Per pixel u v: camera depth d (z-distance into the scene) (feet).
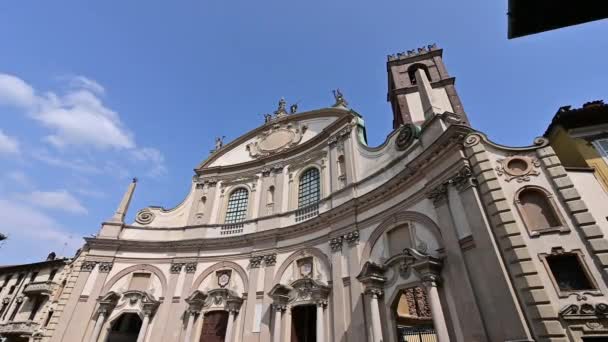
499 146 43.14
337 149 75.66
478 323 36.09
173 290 72.54
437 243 45.80
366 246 56.70
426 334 65.10
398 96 81.56
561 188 37.52
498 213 38.04
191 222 85.40
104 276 74.23
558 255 33.81
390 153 62.28
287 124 93.66
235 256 74.49
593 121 46.62
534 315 31.45
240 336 63.10
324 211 68.59
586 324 29.81
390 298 48.29
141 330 67.05
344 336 51.52
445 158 47.78
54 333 65.77
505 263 35.76
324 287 58.18
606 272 31.48
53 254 122.01
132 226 83.87
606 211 36.91
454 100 75.51
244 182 89.45
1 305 106.52
